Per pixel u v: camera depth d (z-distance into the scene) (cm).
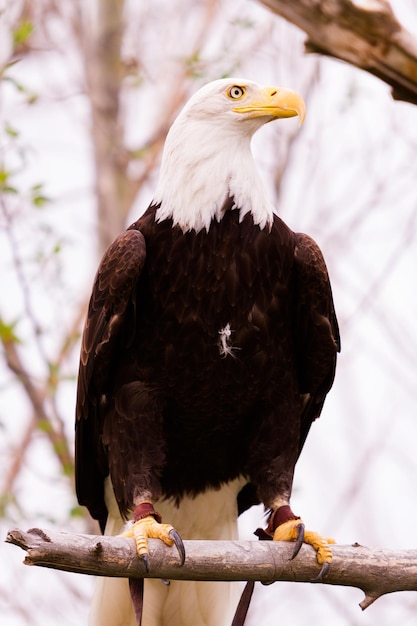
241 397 1157
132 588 1034
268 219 1138
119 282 1124
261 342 1139
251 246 1127
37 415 1788
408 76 1150
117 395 1157
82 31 2078
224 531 1242
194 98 1157
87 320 1173
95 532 1667
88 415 1198
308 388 1212
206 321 1129
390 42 1141
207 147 1138
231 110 1146
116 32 2053
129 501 1134
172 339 1135
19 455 1862
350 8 1137
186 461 1205
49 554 899
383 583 996
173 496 1227
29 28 1731
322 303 1159
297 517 1104
